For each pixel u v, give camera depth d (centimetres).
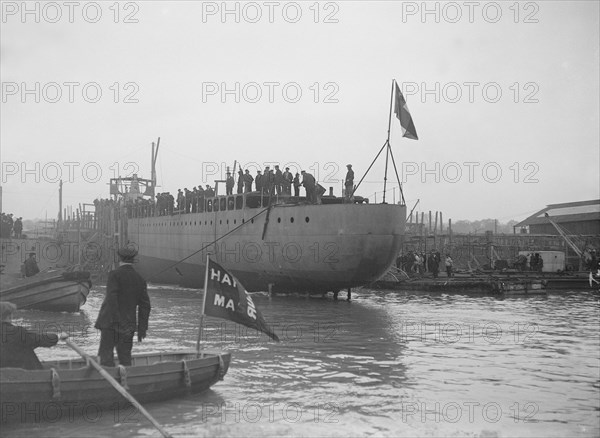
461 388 1248
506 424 999
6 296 2414
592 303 3145
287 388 1219
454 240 5816
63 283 2433
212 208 3756
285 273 3195
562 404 1129
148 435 911
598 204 6744
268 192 3403
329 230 2959
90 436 902
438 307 2880
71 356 1495
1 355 966
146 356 1155
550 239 6100
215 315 1147
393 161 3034
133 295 1059
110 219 5266
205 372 1111
